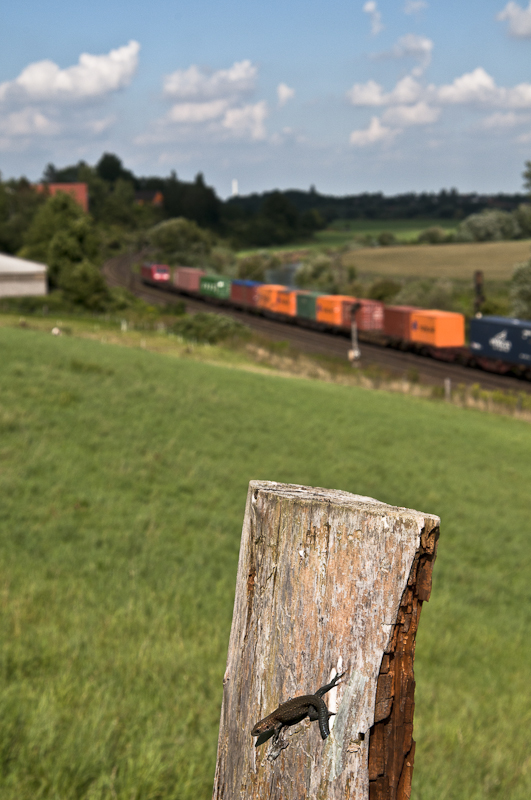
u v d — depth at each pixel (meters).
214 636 8.42
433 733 6.90
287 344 57.62
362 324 63.47
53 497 13.46
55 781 4.20
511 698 8.78
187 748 5.29
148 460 17.48
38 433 17.62
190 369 34.19
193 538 12.92
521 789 5.96
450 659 9.86
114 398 23.19
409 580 1.58
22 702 5.32
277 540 1.69
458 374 51.22
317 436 25.08
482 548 16.30
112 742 4.98
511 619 12.43
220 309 85.75
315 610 1.63
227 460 19.47
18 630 6.95
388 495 19.03
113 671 6.51
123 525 12.59
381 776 1.63
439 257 142.12
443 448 26.78
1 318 56.53
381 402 35.84
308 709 1.60
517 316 71.31
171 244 159.25
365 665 1.59
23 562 9.88
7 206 131.75
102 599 8.97
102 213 199.25
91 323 60.88
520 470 25.53
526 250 143.50
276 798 1.66
